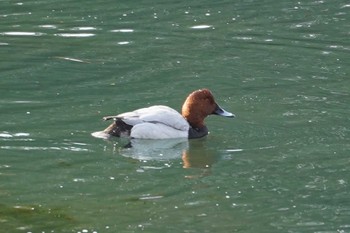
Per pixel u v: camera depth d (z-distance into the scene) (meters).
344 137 17.05
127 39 23.42
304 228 13.41
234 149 16.62
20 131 17.09
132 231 13.23
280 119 18.02
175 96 19.41
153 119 17.16
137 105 18.81
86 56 22.02
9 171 15.34
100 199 14.34
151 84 20.16
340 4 26.83
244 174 15.47
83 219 13.61
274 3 26.98
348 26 24.55
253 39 23.39
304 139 16.98
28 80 20.25
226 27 24.47
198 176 15.35
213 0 27.36
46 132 17.08
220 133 17.47
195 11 26.09
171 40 23.31
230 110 18.56
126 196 14.47
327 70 21.03
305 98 19.20
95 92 19.56
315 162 15.92
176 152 16.53
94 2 27.11
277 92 19.61
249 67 21.28
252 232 13.25
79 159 15.95
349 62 21.59
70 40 23.30
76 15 25.61
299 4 26.88
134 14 25.73
